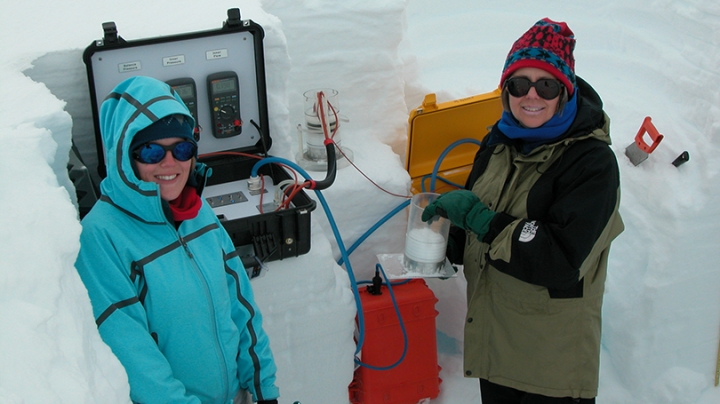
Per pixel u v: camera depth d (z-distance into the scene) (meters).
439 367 2.36
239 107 1.92
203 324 1.27
